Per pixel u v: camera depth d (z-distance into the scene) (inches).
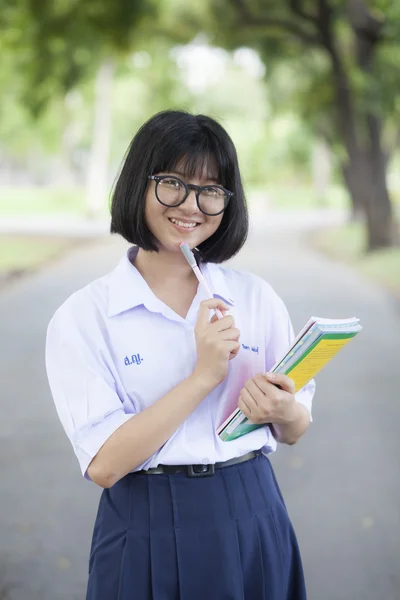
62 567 169.2
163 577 85.9
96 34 701.3
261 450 94.1
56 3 681.6
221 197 88.7
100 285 91.8
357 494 207.6
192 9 821.2
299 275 714.2
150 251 91.4
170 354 89.2
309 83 901.2
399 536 182.5
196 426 88.9
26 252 869.8
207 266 95.1
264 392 84.0
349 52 862.5
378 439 252.1
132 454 83.0
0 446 248.2
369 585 161.2
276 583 89.6
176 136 86.7
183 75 1652.3
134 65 1561.3
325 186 2337.6
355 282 669.3
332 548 177.3
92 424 85.4
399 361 366.0
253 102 2356.1
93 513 197.0
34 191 2370.8
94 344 88.7
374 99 736.3
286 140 2033.7
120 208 89.4
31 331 443.2
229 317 84.9
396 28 708.7
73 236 1115.3
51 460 235.0
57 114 1897.1
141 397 88.7
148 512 86.7
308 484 214.7
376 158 825.5
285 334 97.7
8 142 2281.0
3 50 788.6
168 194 86.8
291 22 761.0
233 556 86.4
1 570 167.8
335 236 1135.6
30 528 188.1
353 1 722.8
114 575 87.0
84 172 2942.9
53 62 778.8
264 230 1327.5
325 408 287.7
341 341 84.0
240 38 820.6
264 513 89.6
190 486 87.0
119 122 2005.4
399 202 1696.6
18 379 334.6
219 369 83.5
